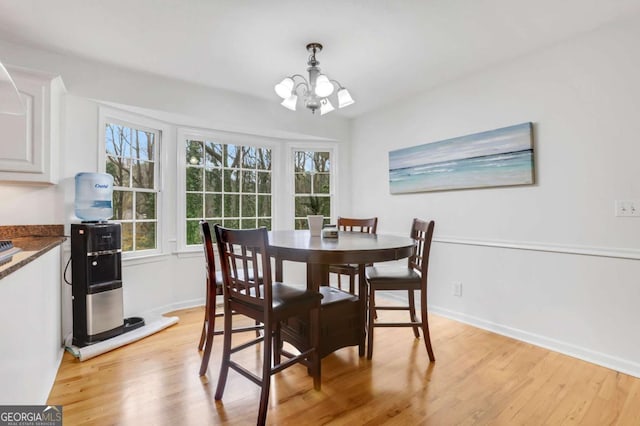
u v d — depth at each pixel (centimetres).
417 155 337
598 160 220
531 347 246
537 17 205
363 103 365
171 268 334
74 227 239
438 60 264
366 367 215
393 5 193
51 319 200
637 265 204
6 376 119
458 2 190
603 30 217
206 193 363
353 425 158
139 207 316
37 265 164
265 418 155
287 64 271
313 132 394
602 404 174
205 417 164
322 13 201
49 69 249
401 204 359
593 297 222
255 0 188
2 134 213
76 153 261
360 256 174
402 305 352
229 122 335
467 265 296
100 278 245
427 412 168
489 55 256
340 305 222
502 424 158
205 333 238
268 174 411
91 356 225
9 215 237
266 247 159
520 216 260
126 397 180
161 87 297
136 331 262
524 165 254
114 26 215
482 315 284
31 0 188
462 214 300
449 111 309
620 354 210
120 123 299
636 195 205
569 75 233
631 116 207
